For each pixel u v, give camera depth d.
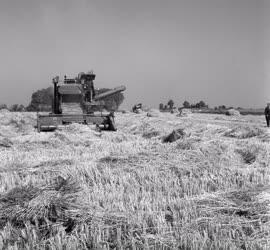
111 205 8.50
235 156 13.43
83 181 10.75
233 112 62.19
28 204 7.84
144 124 29.81
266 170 11.54
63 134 21.94
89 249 6.77
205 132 23.64
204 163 11.93
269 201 7.81
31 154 16.62
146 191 9.93
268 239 6.65
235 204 7.93
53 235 7.21
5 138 20.50
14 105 96.06
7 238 7.14
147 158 12.69
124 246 6.76
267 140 18.02
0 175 11.74
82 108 32.44
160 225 7.33
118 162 12.48
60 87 32.09
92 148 18.36
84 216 7.53
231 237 6.86
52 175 11.43
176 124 32.41
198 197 8.59
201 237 6.82
